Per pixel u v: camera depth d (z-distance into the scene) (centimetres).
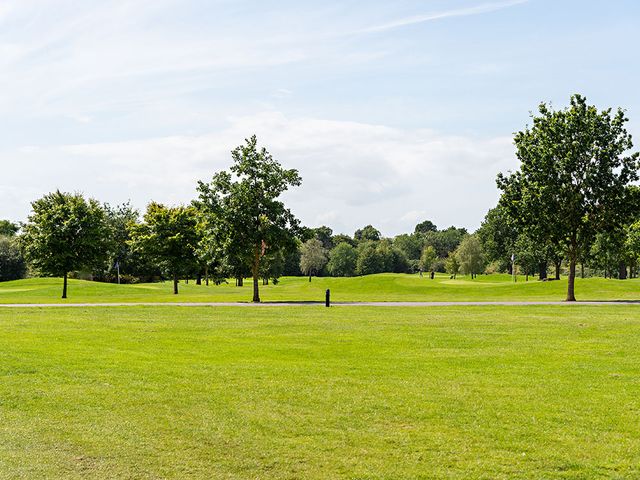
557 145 4478
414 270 17462
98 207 6072
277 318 3116
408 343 2238
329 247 19212
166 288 7719
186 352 2052
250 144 4622
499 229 9156
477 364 1817
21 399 1379
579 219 4519
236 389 1485
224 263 4606
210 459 1012
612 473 954
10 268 10025
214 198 4591
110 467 973
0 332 2538
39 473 945
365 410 1298
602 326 2680
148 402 1363
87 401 1367
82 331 2589
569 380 1583
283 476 941
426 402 1358
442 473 953
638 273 11800
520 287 6419
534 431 1156
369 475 945
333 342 2270
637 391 1459
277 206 4562
